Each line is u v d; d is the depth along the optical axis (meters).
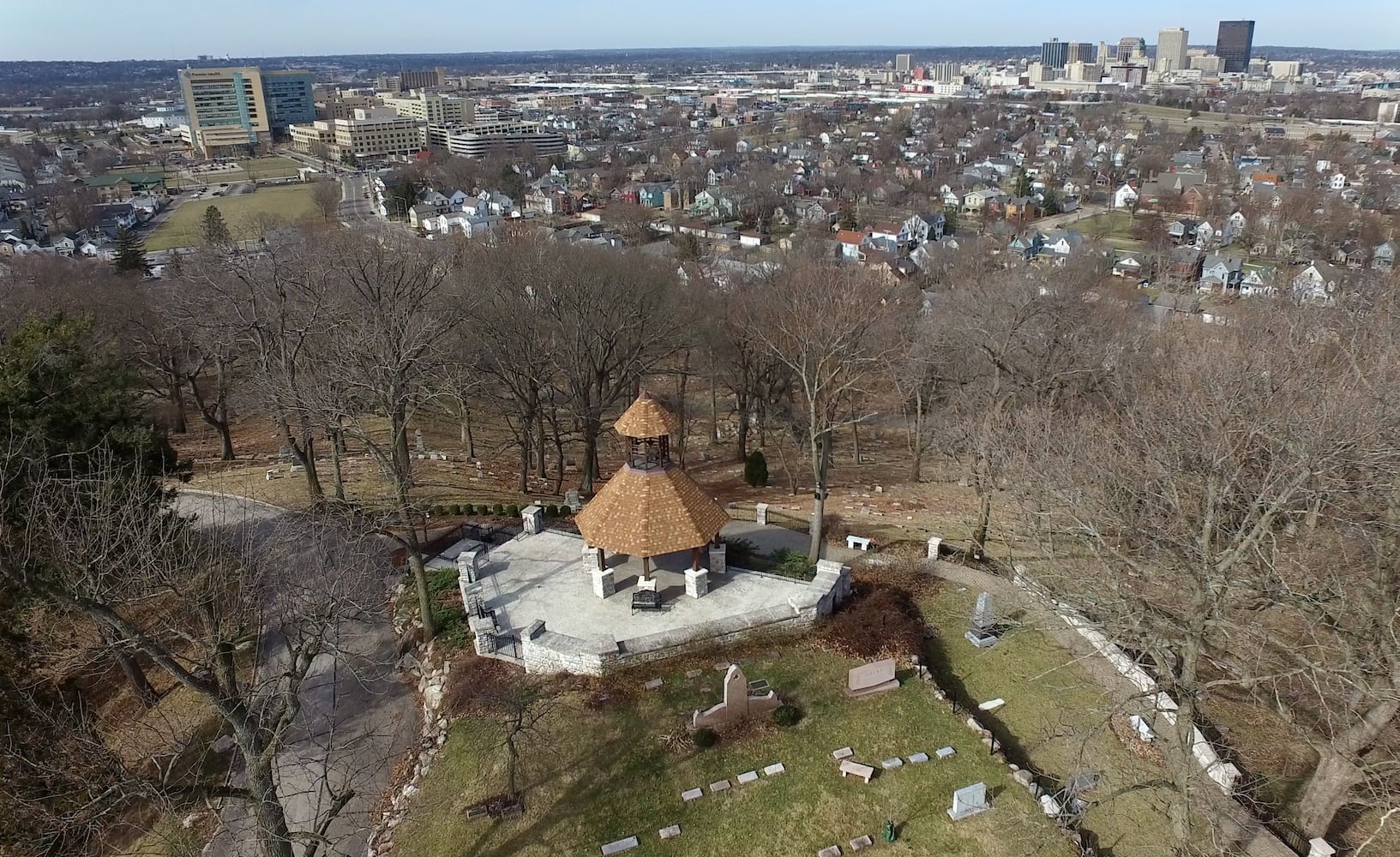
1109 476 31.94
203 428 70.12
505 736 29.97
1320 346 42.41
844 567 39.38
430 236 138.12
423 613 36.38
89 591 22.03
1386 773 24.23
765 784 27.69
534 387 51.25
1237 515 28.69
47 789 26.80
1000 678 33.94
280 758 31.38
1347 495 27.23
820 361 43.97
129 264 99.62
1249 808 26.95
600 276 54.00
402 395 36.38
